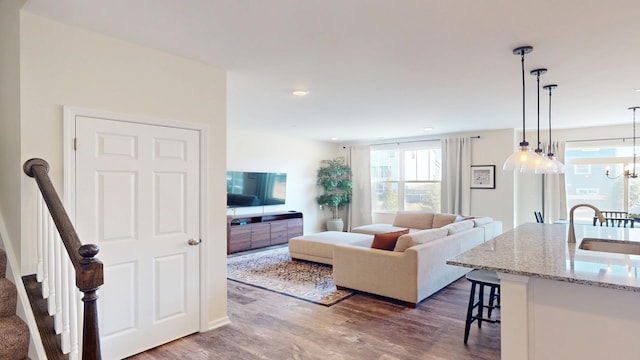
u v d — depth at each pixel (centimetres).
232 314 363
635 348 178
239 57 300
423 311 373
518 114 544
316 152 908
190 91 307
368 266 415
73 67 242
